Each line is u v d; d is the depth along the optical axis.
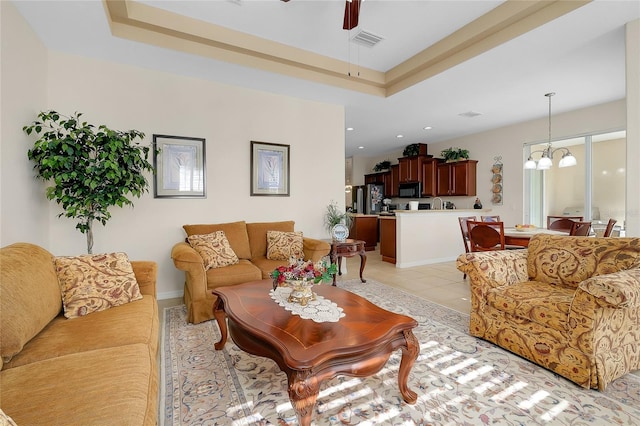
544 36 2.83
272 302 2.03
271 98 4.32
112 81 3.39
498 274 2.47
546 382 1.89
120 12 2.73
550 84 4.00
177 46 3.13
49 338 1.55
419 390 1.83
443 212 5.78
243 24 3.16
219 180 3.97
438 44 3.46
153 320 1.87
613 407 1.65
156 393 1.29
